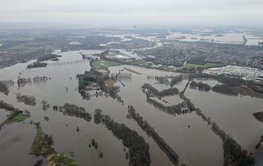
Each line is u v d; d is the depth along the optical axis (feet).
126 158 647.56
